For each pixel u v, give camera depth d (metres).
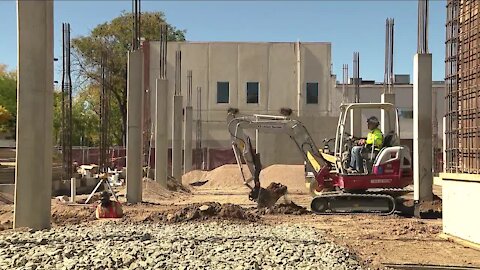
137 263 9.15
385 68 27.69
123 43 57.59
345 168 18.83
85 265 8.90
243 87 46.22
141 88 20.62
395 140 18.95
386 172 18.48
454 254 11.14
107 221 15.47
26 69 12.34
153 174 34.41
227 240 11.80
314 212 18.81
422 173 18.84
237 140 20.05
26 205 12.53
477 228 11.57
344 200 18.72
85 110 63.12
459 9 12.49
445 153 13.47
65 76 24.73
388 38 27.53
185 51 46.25
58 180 24.89
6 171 25.16
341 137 18.95
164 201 23.70
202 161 45.44
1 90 63.75
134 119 20.50
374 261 10.37
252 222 15.89
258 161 19.98
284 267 9.20
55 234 11.98
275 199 19.53
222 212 16.22
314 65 45.88
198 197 27.00
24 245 10.61
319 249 10.85
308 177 20.53
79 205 18.67
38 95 12.42
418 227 15.12
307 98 45.97
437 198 19.03
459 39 12.50
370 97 46.12
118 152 46.22
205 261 9.50
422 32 19.06
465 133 12.16
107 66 41.38
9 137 57.16
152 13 60.81
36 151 12.48
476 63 11.58
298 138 19.89
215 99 46.28
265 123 19.97
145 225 14.68
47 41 12.52
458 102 12.59
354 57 33.31
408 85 47.12
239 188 34.12
